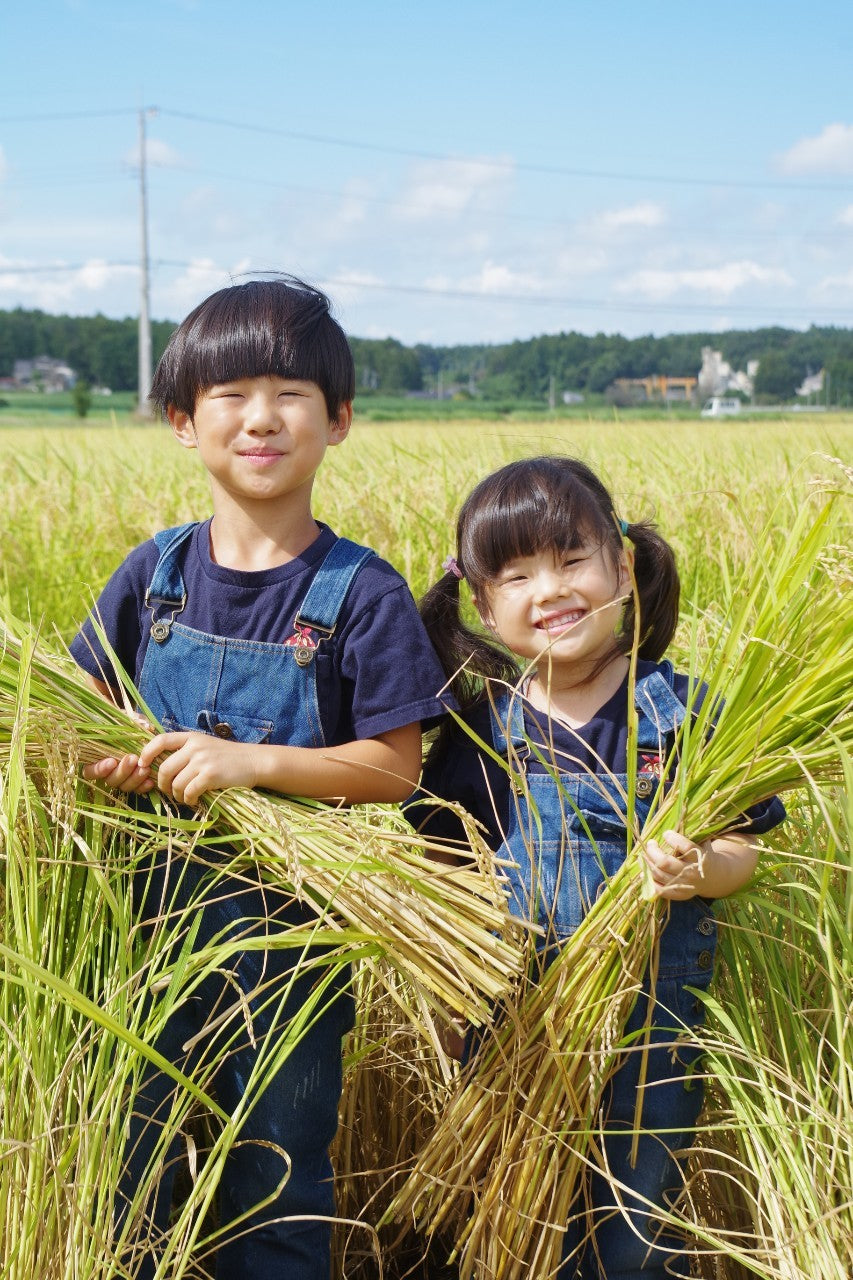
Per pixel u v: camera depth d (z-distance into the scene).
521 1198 1.98
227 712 2.18
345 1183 2.50
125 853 2.11
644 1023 2.04
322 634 2.17
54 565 5.98
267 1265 2.08
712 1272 2.24
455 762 2.32
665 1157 2.04
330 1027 2.14
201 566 2.25
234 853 2.10
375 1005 2.57
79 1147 1.78
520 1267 2.02
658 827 1.99
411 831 2.79
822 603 1.96
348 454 9.98
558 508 2.10
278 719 2.16
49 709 2.01
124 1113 1.96
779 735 1.95
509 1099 1.99
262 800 2.01
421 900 1.96
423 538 5.52
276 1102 2.07
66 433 17.34
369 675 2.16
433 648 2.32
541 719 2.22
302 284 2.30
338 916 2.05
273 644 2.17
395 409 59.53
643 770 2.15
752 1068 2.11
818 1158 1.89
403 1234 2.44
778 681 1.95
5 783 1.98
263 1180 2.08
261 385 2.12
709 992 2.17
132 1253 1.95
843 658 1.91
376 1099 2.55
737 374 95.81
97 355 126.62
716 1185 2.21
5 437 17.69
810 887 2.25
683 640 3.57
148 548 2.35
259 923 2.08
